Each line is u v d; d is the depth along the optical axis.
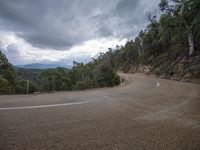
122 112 6.08
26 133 3.99
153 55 59.25
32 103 7.18
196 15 35.41
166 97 9.76
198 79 25.64
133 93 11.52
